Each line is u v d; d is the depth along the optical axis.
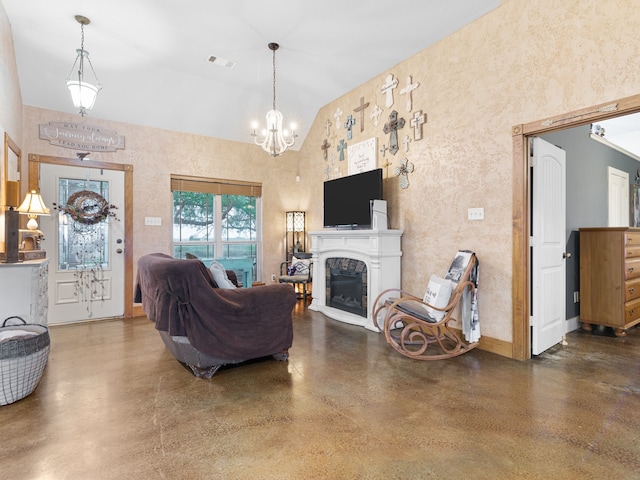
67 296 4.32
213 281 2.71
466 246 3.38
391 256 4.01
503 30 3.06
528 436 1.87
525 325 2.98
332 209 4.81
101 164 4.50
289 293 2.98
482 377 2.65
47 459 1.68
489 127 3.17
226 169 5.50
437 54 3.67
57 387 2.48
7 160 3.23
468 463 1.66
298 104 5.40
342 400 2.29
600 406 2.19
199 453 1.73
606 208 4.48
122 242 4.66
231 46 3.87
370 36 3.64
